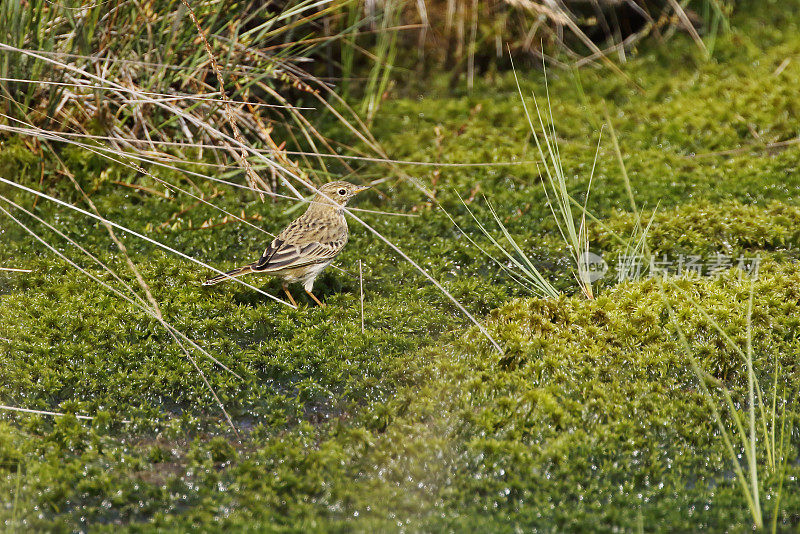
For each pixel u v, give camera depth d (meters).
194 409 8.52
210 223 11.74
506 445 7.77
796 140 13.37
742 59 15.57
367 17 14.65
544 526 6.93
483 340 9.22
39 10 10.88
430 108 14.61
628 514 7.06
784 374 8.75
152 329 9.41
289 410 8.49
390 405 8.39
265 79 13.88
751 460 7.07
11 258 10.66
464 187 12.85
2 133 11.67
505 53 15.63
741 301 9.62
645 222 11.76
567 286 10.78
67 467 7.49
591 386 8.49
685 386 8.70
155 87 12.10
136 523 7.00
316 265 10.22
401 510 7.15
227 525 6.91
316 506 7.20
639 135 13.85
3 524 6.88
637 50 15.88
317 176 13.02
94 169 12.03
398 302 10.41
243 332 9.70
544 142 13.81
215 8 12.10
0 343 9.03
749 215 11.70
